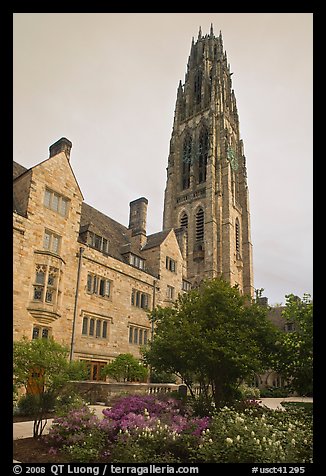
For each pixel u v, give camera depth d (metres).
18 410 15.48
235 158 74.69
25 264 20.70
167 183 72.44
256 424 10.18
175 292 37.06
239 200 72.06
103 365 26.25
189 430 10.43
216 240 60.94
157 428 10.23
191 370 15.91
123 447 9.45
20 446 10.55
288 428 10.32
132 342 29.92
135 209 39.72
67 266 24.12
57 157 24.36
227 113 76.94
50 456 9.60
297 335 14.55
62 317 23.03
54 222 23.39
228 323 15.49
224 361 14.61
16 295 19.91
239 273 63.72
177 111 80.06
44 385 12.23
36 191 22.25
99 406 18.94
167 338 15.86
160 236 39.06
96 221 33.59
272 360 15.43
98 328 26.61
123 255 32.53
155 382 27.91
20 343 13.15
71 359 23.02
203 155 71.69
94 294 26.52
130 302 30.25
